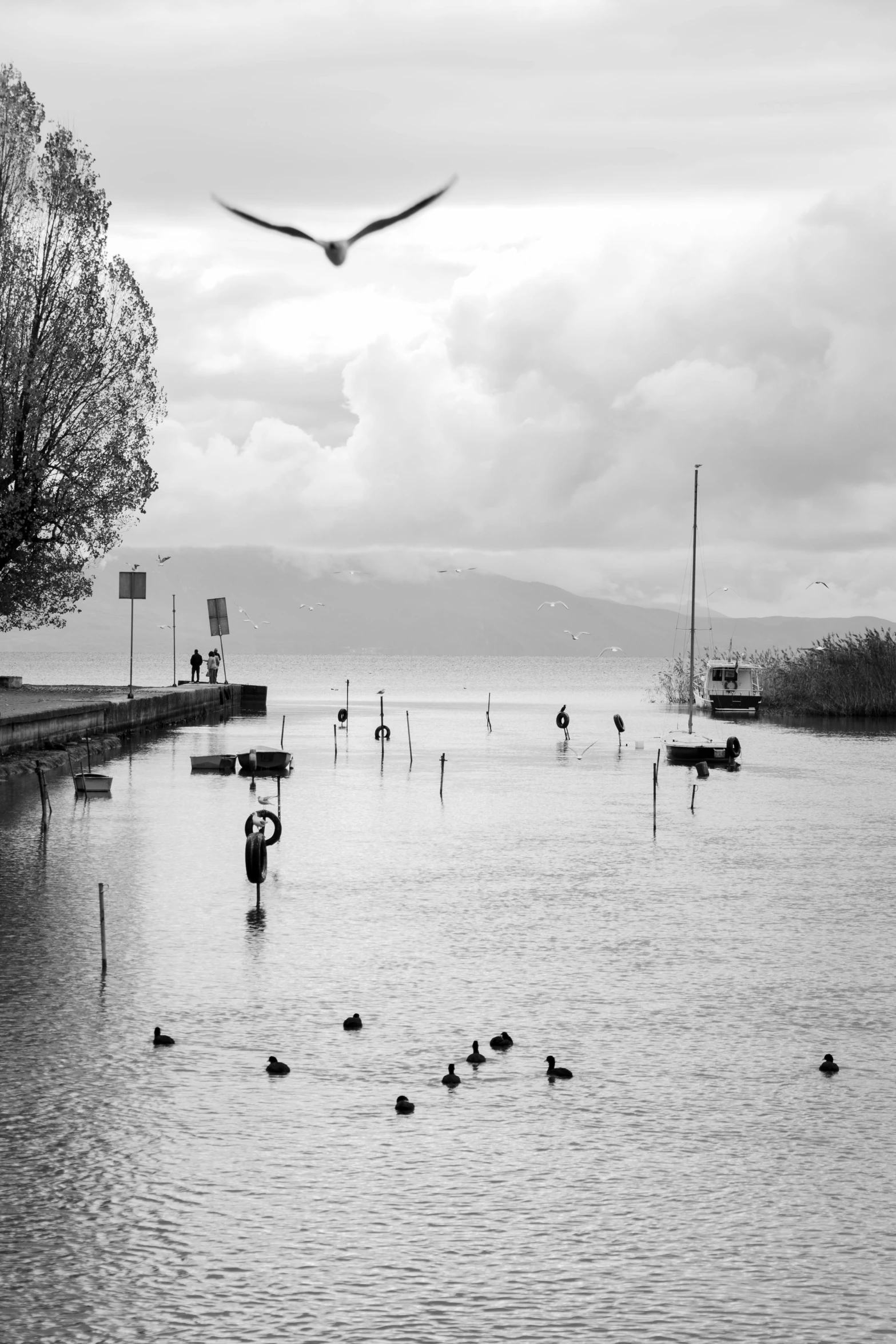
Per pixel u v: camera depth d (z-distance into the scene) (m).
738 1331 9.91
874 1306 10.27
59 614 58.00
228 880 27.12
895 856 31.58
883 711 93.38
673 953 21.30
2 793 42.03
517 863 30.03
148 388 55.97
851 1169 12.77
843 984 19.48
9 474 52.69
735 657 105.12
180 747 61.16
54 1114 13.93
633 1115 14.12
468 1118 14.00
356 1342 9.73
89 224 54.44
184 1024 17.08
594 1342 9.75
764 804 42.31
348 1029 16.95
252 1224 11.53
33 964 20.00
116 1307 10.18
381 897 25.62
